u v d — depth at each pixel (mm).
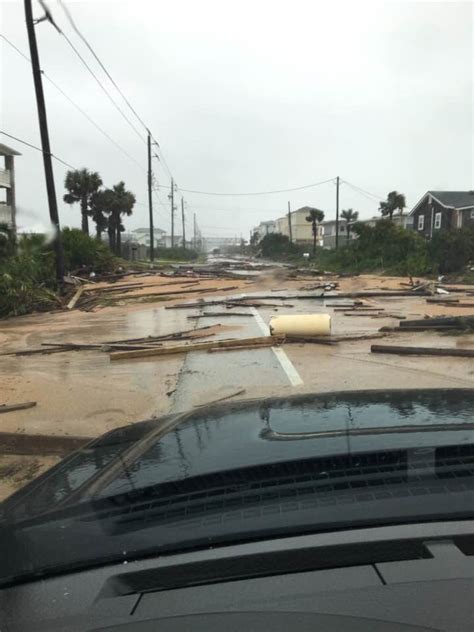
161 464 2254
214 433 2586
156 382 8031
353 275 35125
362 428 2459
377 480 1973
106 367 9273
